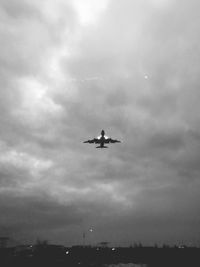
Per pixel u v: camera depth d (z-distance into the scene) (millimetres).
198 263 46125
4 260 46750
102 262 47531
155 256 49344
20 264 46031
